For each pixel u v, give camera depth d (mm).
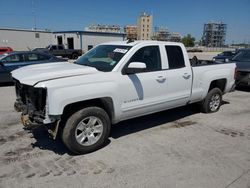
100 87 3936
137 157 3959
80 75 3889
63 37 40250
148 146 4371
